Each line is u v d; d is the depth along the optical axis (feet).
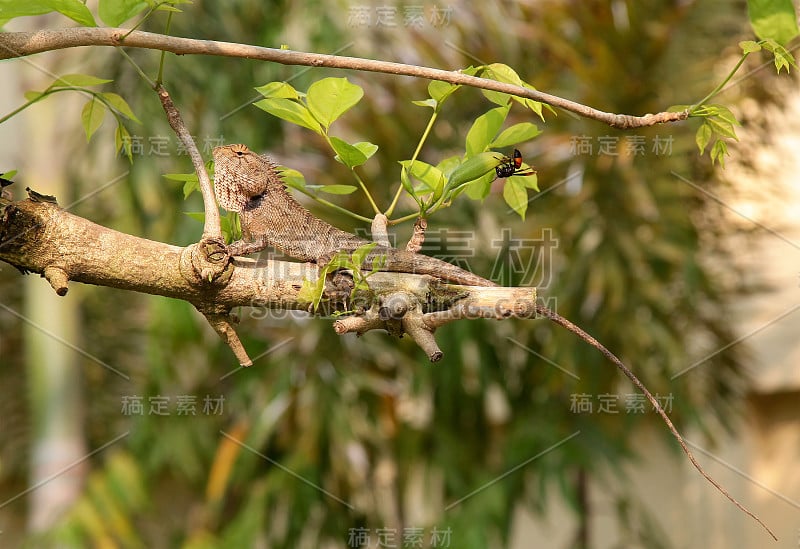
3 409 31.09
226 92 28.02
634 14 29.12
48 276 9.48
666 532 35.27
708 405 31.19
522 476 29.27
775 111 31.27
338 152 10.94
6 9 9.42
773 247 33.45
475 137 11.40
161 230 28.19
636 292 28.25
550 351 28.60
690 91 28.45
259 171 14.23
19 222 9.46
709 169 29.32
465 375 31.27
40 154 28.60
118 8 9.62
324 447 30.04
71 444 28.96
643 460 31.01
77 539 26.91
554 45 28.86
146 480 29.91
